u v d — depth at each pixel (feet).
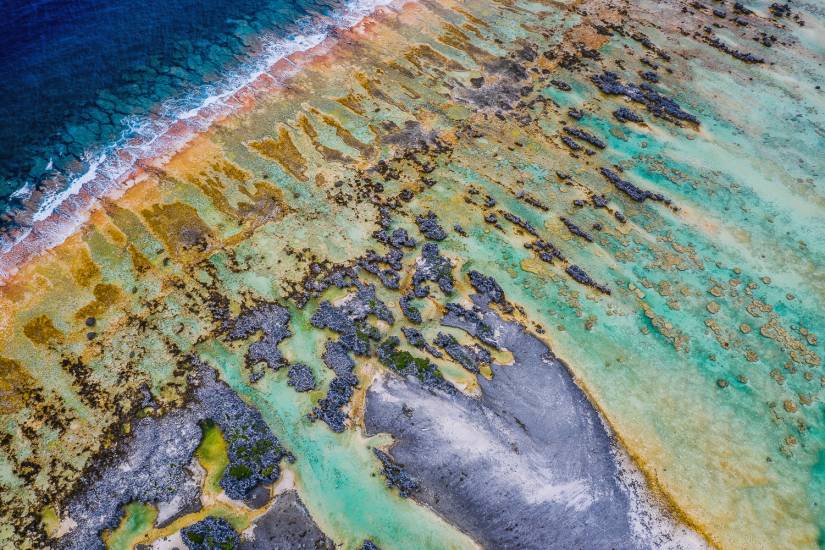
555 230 102.06
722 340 89.61
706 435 79.41
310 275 92.43
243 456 73.67
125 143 108.06
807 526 72.33
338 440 76.23
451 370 82.94
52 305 86.12
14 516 68.95
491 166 111.04
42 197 99.35
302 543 68.23
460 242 98.63
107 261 91.45
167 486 71.67
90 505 69.92
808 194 110.52
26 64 120.67
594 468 74.79
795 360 87.81
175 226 96.43
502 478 73.00
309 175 106.01
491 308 90.53
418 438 76.13
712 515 72.43
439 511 71.05
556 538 69.36
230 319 86.63
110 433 75.46
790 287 96.53
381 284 92.32
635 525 70.90
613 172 111.96
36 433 74.90
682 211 106.42
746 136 120.88
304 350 84.17
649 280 96.27
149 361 81.87
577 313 91.15
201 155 106.73
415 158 111.04
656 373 85.30
